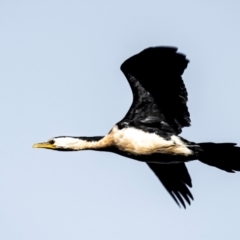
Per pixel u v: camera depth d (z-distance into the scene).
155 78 17.97
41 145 19.03
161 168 19.48
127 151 18.27
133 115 18.23
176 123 18.17
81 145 18.78
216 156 18.19
